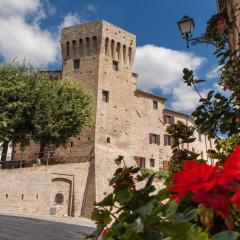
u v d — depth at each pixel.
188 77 5.18
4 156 34.41
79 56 43.62
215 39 5.38
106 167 38.41
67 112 34.59
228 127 4.64
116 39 44.56
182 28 8.25
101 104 41.50
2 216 21.09
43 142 35.12
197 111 4.89
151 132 46.66
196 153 2.97
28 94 33.53
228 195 1.25
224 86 5.23
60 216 31.88
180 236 1.42
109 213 2.08
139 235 1.49
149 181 2.09
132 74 46.72
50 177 32.28
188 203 1.68
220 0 5.82
